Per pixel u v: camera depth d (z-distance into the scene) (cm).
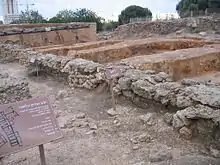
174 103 381
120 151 325
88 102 511
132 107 451
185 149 312
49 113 268
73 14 2752
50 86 655
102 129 388
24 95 492
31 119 258
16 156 326
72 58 712
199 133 322
